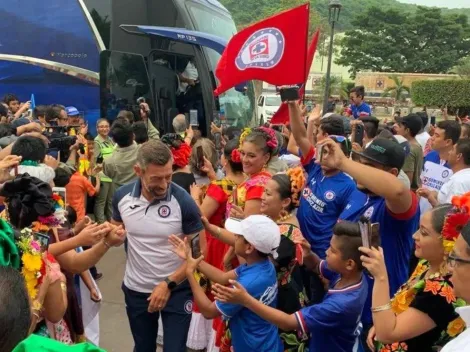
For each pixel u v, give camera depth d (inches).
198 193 169.6
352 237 106.8
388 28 2568.9
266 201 134.0
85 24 376.8
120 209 129.7
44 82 384.5
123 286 136.3
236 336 116.0
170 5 377.7
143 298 131.4
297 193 136.2
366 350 126.0
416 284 89.3
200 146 185.8
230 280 108.4
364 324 126.0
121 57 367.6
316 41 231.0
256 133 147.8
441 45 2630.4
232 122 415.8
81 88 380.8
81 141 262.1
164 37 370.0
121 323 195.6
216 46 364.2
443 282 83.7
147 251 128.3
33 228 99.3
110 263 260.7
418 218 124.9
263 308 107.6
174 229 127.0
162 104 380.8
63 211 117.9
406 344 89.8
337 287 111.7
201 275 150.2
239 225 115.2
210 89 383.9
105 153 309.9
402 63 2603.3
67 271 116.3
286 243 125.8
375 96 2036.2
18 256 71.7
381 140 128.8
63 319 116.0
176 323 129.7
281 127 286.2
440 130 209.0
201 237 132.0
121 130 263.9
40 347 41.5
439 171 197.9
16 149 134.8
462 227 76.9
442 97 1485.0
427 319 83.6
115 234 112.3
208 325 158.1
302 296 130.4
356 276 110.0
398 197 113.3
